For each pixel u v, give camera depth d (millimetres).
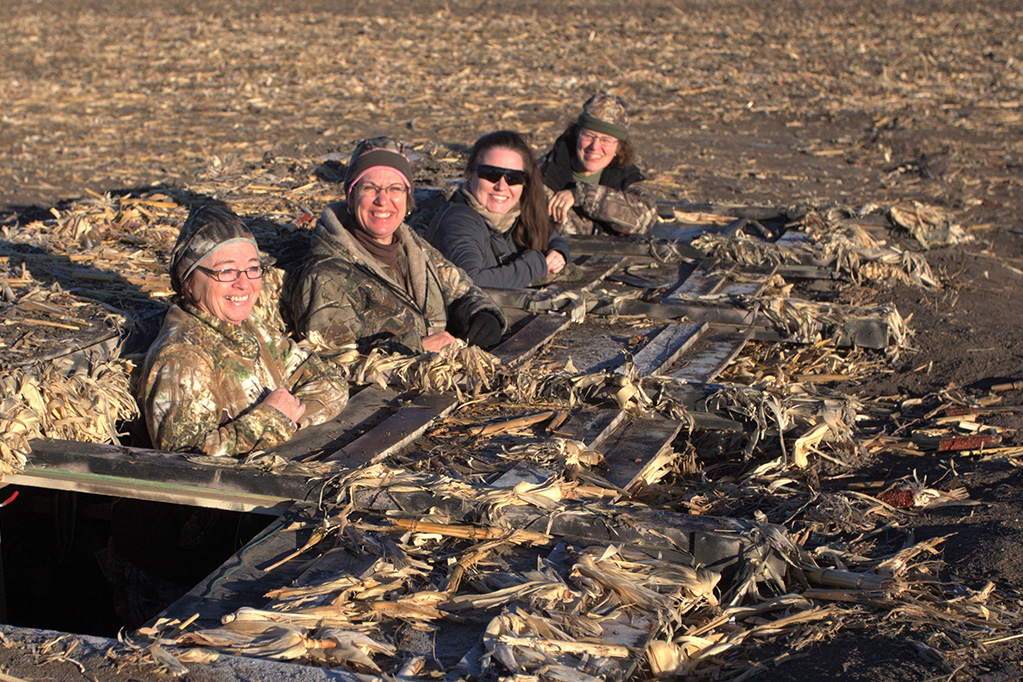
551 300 6258
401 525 3561
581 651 2902
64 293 5406
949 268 8023
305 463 3918
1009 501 4230
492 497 3650
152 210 7875
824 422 4797
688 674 3043
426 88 17531
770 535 3514
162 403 4137
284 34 23859
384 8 29234
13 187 10844
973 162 12555
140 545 4574
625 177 8008
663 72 19266
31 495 4863
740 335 6051
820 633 3252
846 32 24281
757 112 15977
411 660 2822
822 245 7719
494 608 3109
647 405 4785
